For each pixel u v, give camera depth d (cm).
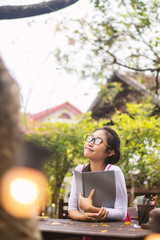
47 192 548
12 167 76
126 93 990
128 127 623
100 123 652
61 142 571
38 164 81
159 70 615
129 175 609
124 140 619
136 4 553
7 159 75
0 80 78
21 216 77
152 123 619
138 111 667
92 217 214
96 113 1084
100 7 570
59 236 171
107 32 603
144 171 614
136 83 813
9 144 76
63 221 218
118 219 222
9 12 322
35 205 82
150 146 607
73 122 636
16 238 75
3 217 75
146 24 570
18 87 83
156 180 600
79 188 235
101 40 612
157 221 151
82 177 226
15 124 78
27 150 80
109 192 224
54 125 596
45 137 568
